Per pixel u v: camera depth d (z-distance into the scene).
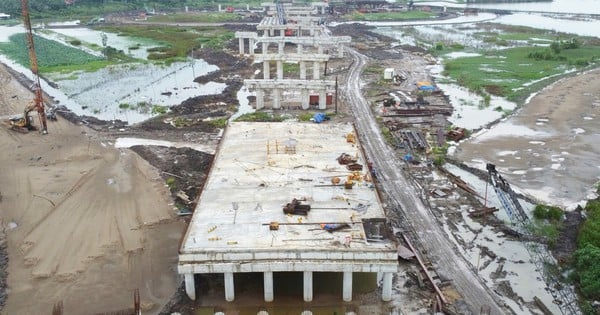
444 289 41.44
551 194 58.50
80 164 65.88
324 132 63.19
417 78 112.69
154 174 62.75
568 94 98.12
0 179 61.75
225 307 39.41
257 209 44.28
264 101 93.50
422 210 54.03
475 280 42.62
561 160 68.06
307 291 39.16
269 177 50.56
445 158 68.12
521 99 95.44
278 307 39.34
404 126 80.25
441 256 45.91
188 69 122.62
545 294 41.03
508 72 116.56
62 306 39.91
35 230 50.38
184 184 59.81
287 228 41.22
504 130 79.69
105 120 84.56
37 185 59.78
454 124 82.19
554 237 48.59
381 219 42.38
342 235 40.06
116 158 67.62
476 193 57.94
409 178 61.84
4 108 90.75
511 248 47.31
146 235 49.47
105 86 106.69
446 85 107.00
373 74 116.38
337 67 123.44
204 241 39.34
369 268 37.75
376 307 39.44
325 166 53.12
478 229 50.56
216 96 97.44
